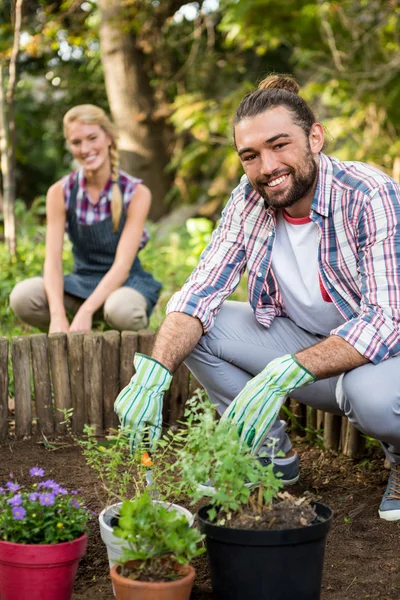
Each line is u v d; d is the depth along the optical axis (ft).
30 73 35.22
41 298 14.08
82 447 11.19
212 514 6.38
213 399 9.82
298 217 8.66
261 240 8.97
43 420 11.75
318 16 26.02
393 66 25.70
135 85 31.76
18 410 11.64
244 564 6.20
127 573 6.21
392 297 7.84
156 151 32.63
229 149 28.53
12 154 18.74
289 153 7.93
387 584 7.18
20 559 6.21
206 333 9.20
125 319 13.60
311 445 11.37
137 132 32.22
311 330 9.29
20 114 36.01
